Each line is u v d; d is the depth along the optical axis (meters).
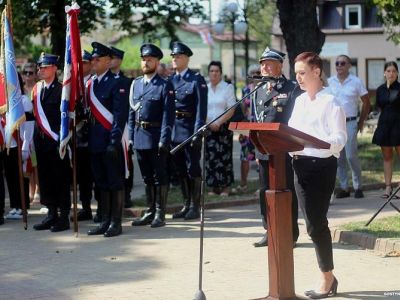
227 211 11.00
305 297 6.25
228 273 7.36
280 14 15.75
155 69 9.88
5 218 10.89
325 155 6.09
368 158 16.22
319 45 15.74
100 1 19.66
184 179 10.46
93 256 8.25
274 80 6.84
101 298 6.61
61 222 9.78
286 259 6.00
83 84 9.62
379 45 40.69
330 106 6.12
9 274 7.57
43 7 17.80
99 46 9.49
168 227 9.81
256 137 5.81
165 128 9.65
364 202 11.39
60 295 6.75
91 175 10.50
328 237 6.35
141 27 22.19
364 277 7.08
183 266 7.67
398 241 8.01
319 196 6.16
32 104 10.03
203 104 10.30
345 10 41.09
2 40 10.01
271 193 5.97
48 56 9.93
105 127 9.45
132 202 11.45
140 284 7.04
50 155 9.73
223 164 12.07
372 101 28.36
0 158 10.41
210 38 38.69
